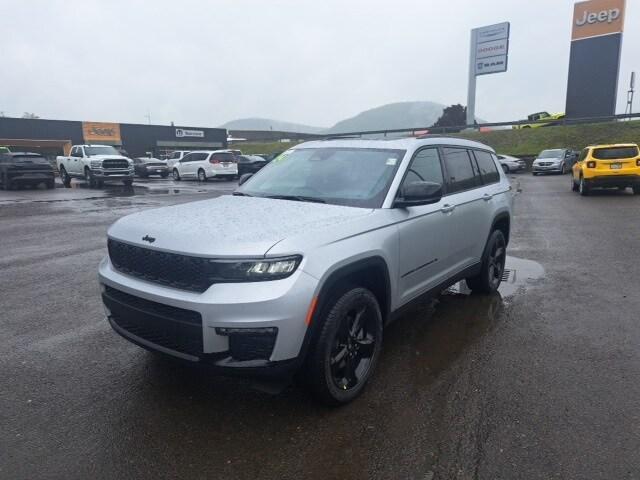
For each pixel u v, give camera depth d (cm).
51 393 364
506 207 599
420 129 3906
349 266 332
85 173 2520
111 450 297
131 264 345
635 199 1585
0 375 392
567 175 3059
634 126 3709
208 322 293
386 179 409
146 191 2214
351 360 355
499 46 4322
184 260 309
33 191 2253
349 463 286
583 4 4000
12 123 4356
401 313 413
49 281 668
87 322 509
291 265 300
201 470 279
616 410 338
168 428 320
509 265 753
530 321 512
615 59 3947
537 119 4428
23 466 281
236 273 295
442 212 453
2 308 554
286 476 275
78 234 1048
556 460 286
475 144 580
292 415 336
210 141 5759
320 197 409
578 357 424
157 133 5312
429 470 279
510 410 340
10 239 988
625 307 552
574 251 847
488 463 284
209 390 369
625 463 282
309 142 515
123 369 402
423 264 432
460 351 439
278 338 294
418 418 332
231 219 346
